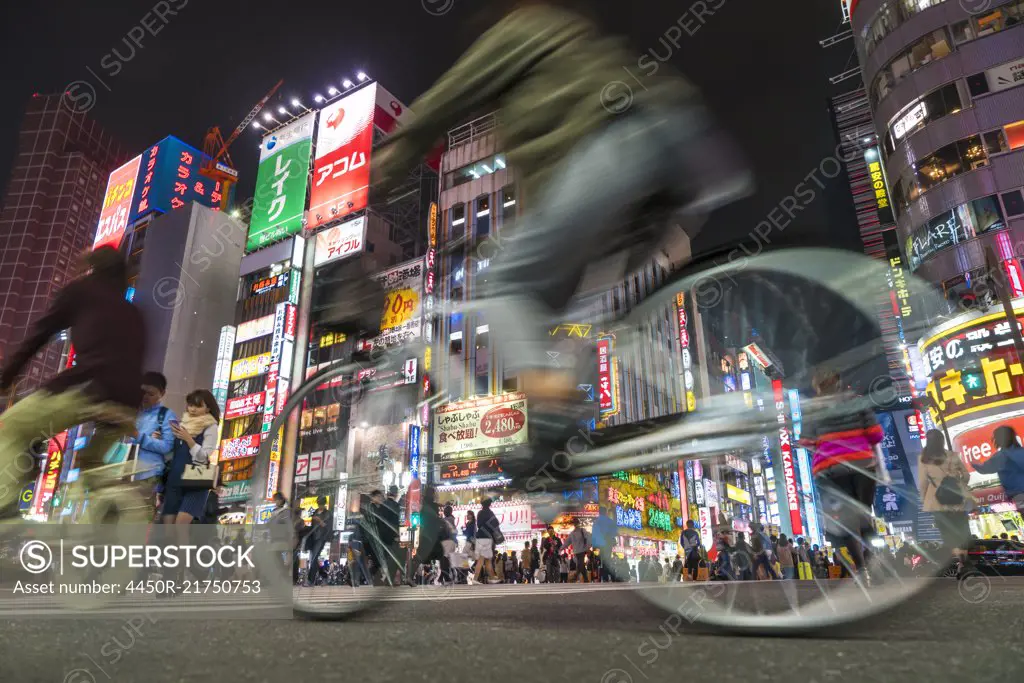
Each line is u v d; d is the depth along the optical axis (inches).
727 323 116.6
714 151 72.5
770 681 35.7
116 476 120.1
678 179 71.2
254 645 50.1
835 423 94.3
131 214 2842.0
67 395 113.9
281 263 2012.8
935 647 46.2
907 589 67.7
